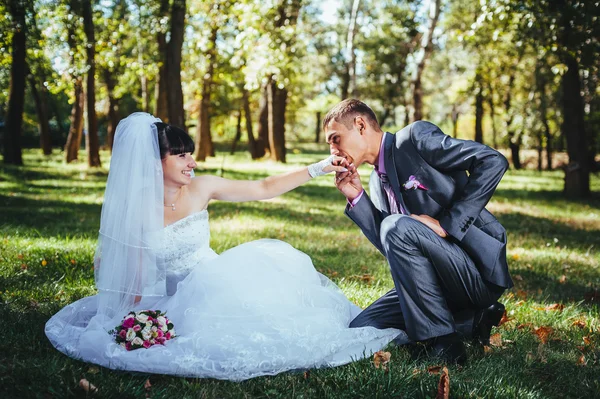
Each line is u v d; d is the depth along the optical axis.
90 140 21.58
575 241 9.17
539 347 3.81
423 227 3.48
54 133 48.53
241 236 8.02
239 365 3.13
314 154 41.53
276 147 28.67
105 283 3.55
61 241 6.88
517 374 3.38
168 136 3.55
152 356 3.13
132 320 3.24
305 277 3.76
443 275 3.54
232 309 3.36
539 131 29.92
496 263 3.55
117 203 3.54
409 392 3.02
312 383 3.16
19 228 7.71
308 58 33.19
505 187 20.75
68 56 20.16
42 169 20.78
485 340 3.87
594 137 24.06
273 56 17.31
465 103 41.00
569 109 17.31
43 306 4.31
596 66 14.02
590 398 3.17
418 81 17.36
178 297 3.54
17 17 15.05
